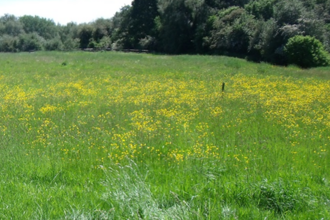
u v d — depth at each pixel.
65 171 6.83
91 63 30.48
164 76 22.42
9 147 8.10
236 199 5.71
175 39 53.91
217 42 45.94
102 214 4.97
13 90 17.12
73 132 9.48
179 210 5.09
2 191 5.80
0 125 10.41
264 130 10.07
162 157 7.74
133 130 9.66
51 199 5.57
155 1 61.66
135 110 12.55
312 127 10.59
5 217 5.02
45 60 33.50
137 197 5.29
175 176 6.54
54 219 5.02
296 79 21.23
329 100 14.72
